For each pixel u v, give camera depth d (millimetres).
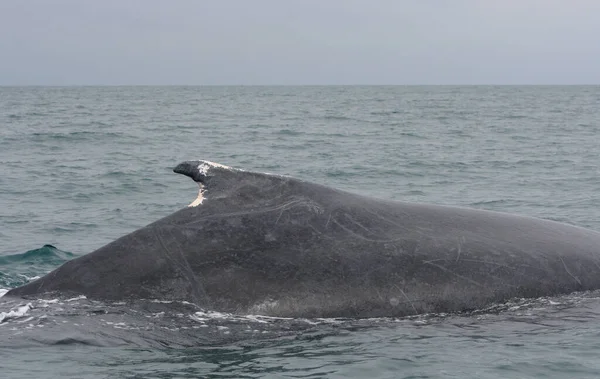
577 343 7754
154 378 6715
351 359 7281
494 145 43281
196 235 8453
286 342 7621
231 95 185625
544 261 8969
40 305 7969
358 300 8219
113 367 6941
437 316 8281
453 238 8945
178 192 24500
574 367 7230
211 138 47156
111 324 7684
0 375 6734
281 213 8703
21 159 33344
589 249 9383
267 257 8352
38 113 75062
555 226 9773
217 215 8625
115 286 8125
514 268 8789
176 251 8336
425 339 7789
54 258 14719
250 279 8188
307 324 7988
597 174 29406
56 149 38344
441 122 66562
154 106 104188
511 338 7867
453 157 36312
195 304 8023
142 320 7773
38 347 7289
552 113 82562
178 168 8984
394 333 7902
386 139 47656
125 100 133000
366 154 37688
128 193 24172
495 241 9062
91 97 154125
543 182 27109
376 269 8430
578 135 50438
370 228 8789
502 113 83125
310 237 8570
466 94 185250
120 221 19359
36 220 19172
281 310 8070
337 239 8594
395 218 9023
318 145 42906
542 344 7738
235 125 61094
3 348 7250
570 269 9000
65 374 6781
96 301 8016
